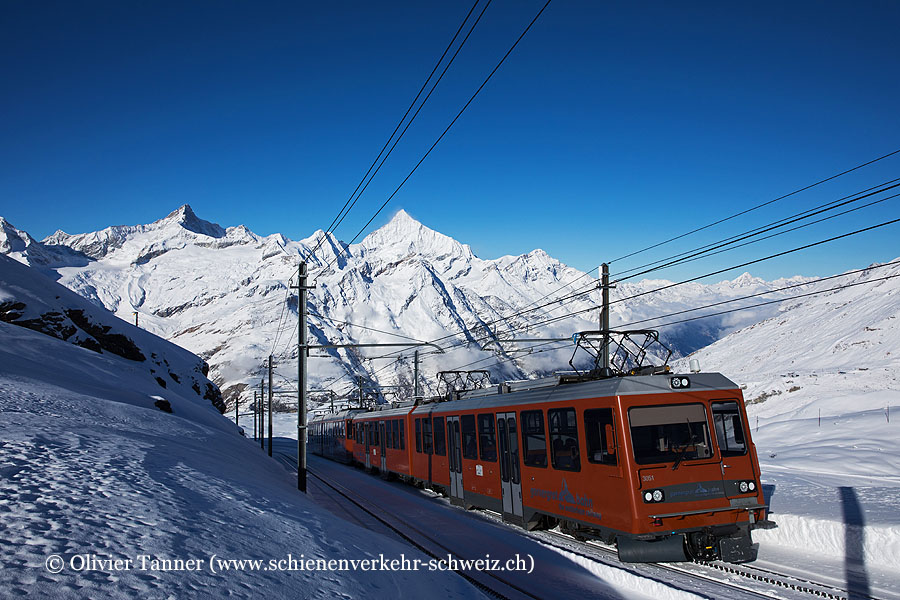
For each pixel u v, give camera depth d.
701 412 11.61
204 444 19.55
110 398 27.30
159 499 7.63
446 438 21.03
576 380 14.05
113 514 6.49
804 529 12.41
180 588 4.95
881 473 25.50
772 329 176.50
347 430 41.00
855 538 11.29
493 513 18.50
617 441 11.34
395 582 7.34
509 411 15.98
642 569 11.07
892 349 110.00
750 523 11.27
